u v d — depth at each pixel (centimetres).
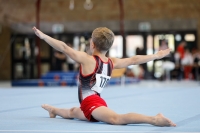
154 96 1482
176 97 1423
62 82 2464
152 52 3634
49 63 3722
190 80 3219
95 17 3675
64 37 3688
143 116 682
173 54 3578
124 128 668
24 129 673
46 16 3681
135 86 2352
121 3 2606
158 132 626
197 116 855
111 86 2359
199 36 3603
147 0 3650
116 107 1069
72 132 634
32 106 1120
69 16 3684
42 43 3725
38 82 2470
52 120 791
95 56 732
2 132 641
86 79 725
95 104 723
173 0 3628
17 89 2069
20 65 3744
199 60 3172
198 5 3606
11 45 3716
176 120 788
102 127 682
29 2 3694
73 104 1191
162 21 3634
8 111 987
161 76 3184
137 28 3647
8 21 3691
